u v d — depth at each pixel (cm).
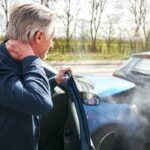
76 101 214
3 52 171
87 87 333
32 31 166
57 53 2955
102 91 386
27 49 168
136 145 399
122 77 523
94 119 366
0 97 159
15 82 159
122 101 397
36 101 155
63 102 232
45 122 232
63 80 204
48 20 169
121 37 3275
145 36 3303
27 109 157
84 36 3247
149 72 500
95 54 3133
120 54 3173
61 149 237
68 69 206
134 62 552
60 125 236
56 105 231
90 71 1933
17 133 165
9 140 165
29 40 168
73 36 3197
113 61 2712
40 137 232
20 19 166
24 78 162
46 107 158
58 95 230
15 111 164
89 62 2603
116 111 386
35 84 158
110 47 3262
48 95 161
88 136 212
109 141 382
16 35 168
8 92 157
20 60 169
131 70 534
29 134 167
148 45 3269
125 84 415
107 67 2245
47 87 163
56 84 209
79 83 319
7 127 164
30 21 166
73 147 223
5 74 164
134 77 500
